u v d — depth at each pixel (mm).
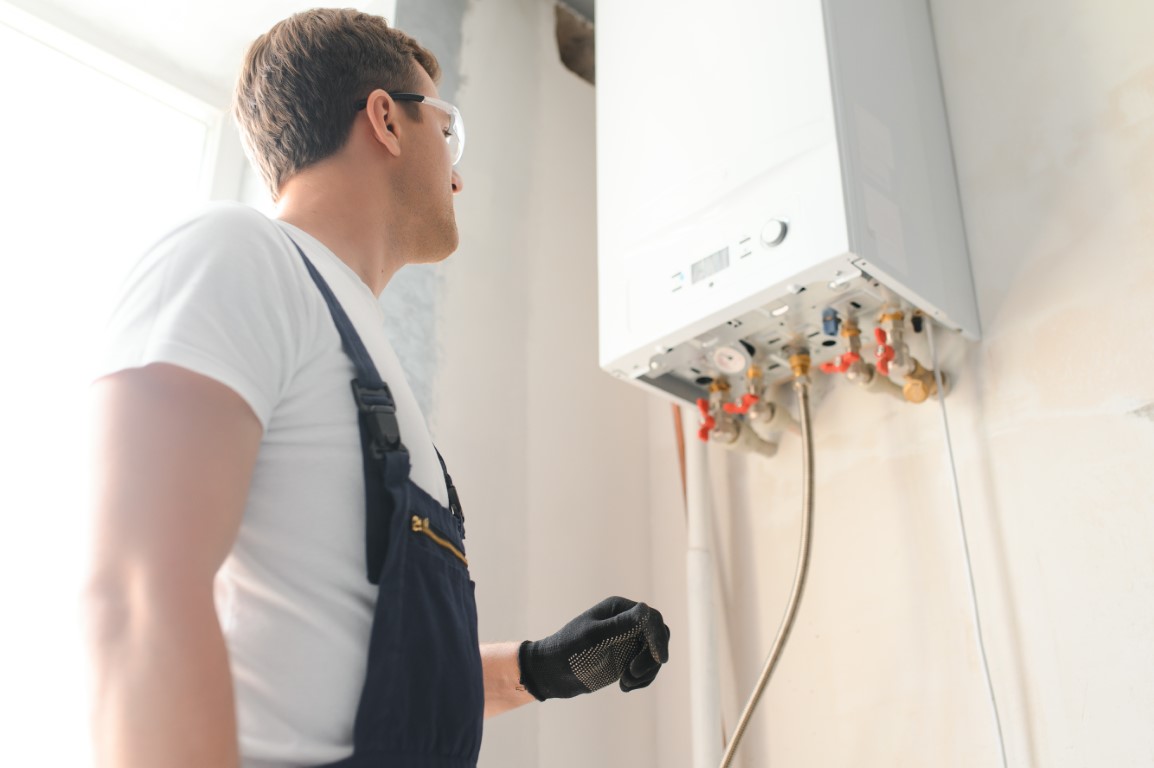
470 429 1740
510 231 1968
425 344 1729
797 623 1621
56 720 1462
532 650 945
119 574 530
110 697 505
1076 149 1461
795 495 1699
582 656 920
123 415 579
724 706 1689
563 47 2354
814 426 1697
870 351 1616
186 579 535
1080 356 1371
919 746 1406
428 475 780
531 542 1752
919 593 1468
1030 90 1547
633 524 1936
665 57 1700
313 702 625
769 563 1704
